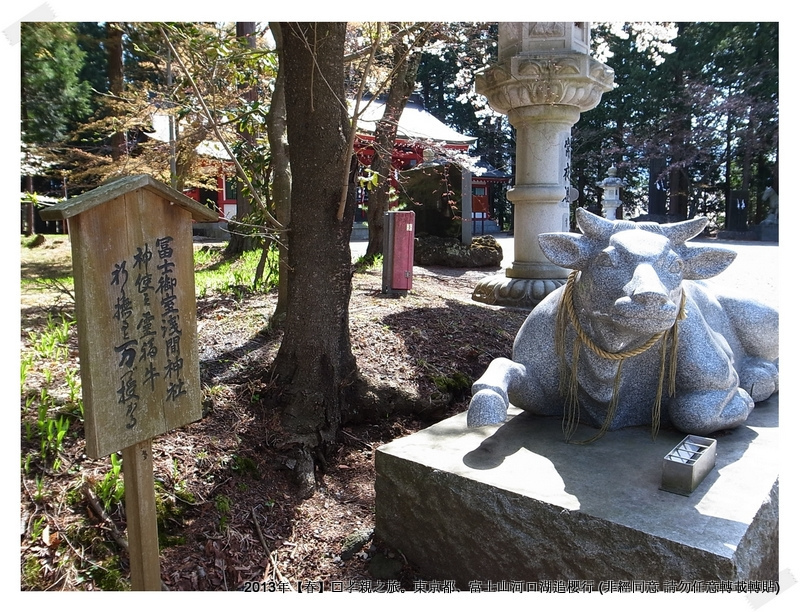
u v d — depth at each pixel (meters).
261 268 6.13
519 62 6.23
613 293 2.53
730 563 2.01
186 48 5.17
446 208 10.82
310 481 3.61
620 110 15.61
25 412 3.31
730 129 13.64
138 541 2.28
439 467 2.75
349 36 5.90
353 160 3.96
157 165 6.47
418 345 5.10
